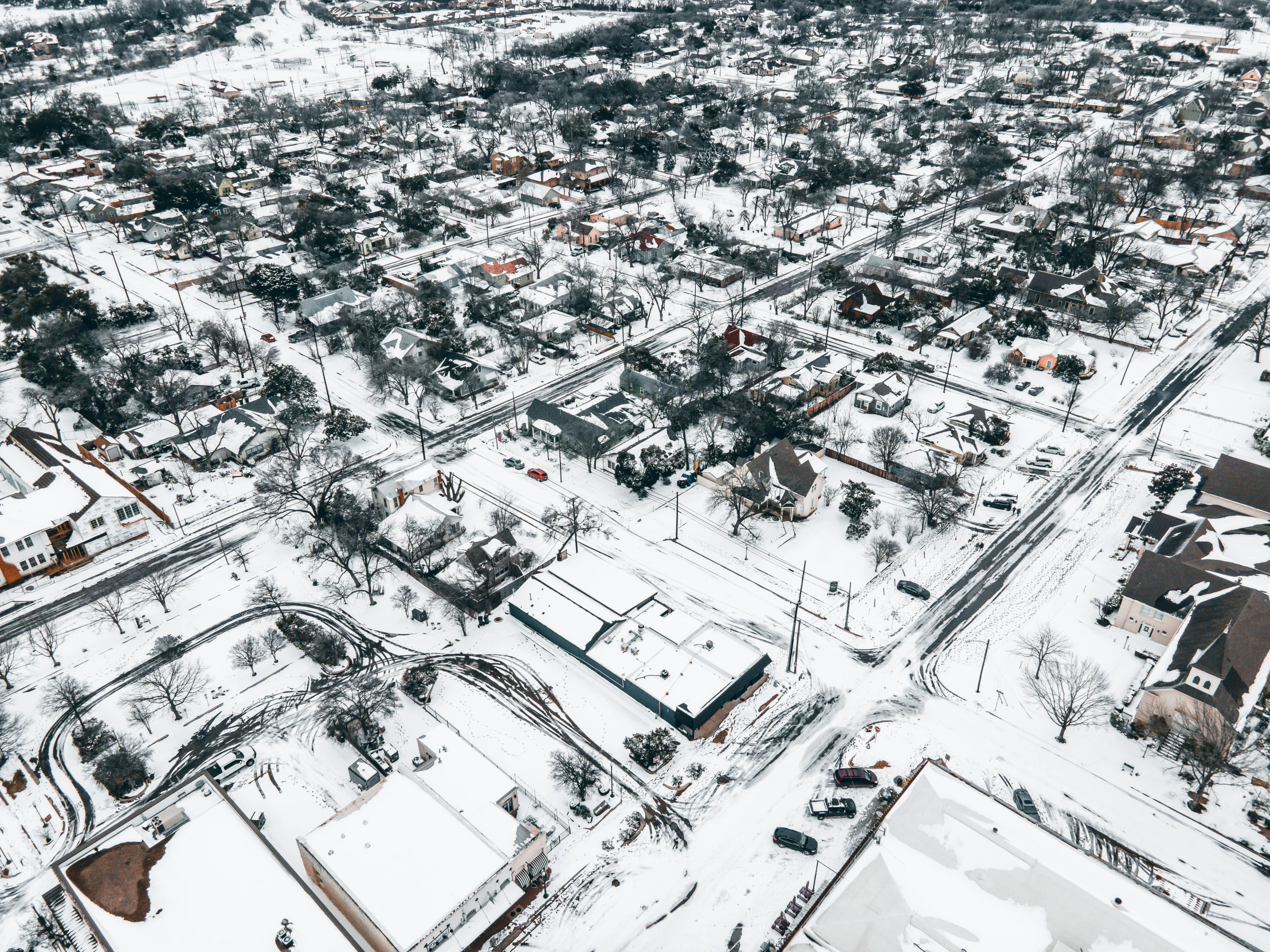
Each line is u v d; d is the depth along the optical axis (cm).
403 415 14012
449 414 14062
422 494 11619
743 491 11269
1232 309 17175
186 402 13912
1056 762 7975
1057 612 9769
